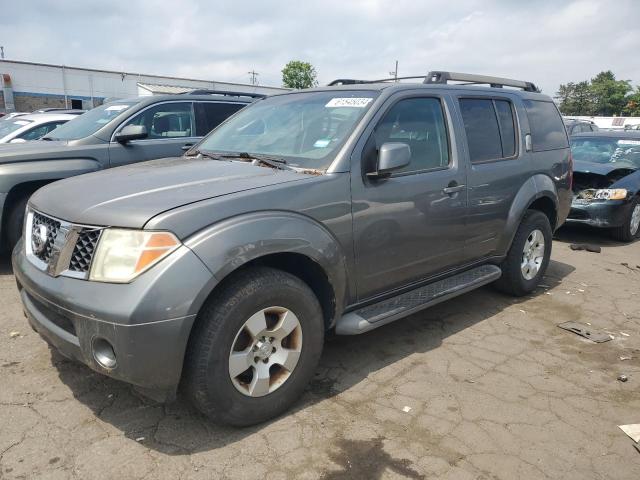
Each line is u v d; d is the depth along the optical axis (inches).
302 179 119.9
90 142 234.7
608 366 146.3
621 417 120.7
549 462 104.0
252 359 109.0
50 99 1488.7
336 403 123.0
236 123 168.2
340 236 124.1
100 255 99.0
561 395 129.7
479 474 99.9
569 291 211.3
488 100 179.0
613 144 353.4
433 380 135.2
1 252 215.5
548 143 203.3
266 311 109.8
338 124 137.3
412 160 146.3
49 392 123.5
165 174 126.5
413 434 111.5
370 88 148.1
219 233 101.5
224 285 104.8
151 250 96.0
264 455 103.4
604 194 301.1
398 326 170.6
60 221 109.4
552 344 159.9
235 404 106.7
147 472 97.7
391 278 141.8
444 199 151.6
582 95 4247.0
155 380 97.2
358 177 128.3
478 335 164.9
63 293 100.5
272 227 109.0
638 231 323.9
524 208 183.8
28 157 216.5
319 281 124.6
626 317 185.0
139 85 1283.2
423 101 154.1
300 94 164.2
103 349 98.9
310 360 119.8
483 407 122.9
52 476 96.0
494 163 173.0
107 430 109.9
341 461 102.3
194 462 100.7
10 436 107.0
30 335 153.9
